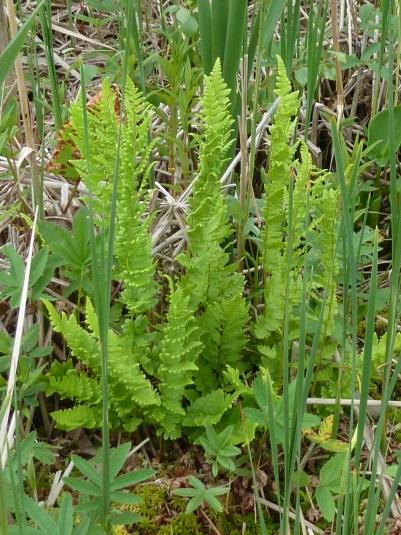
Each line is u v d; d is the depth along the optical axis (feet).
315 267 3.59
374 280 2.20
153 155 4.60
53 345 3.76
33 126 4.89
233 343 3.50
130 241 3.25
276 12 3.46
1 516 1.94
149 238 3.31
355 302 2.43
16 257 3.35
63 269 3.80
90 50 5.73
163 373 3.36
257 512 3.32
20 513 2.26
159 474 3.48
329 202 3.26
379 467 3.43
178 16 4.23
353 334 2.46
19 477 2.23
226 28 3.72
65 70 5.61
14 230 4.04
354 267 2.38
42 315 3.65
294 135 4.11
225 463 3.12
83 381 3.35
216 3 3.67
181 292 3.18
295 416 2.52
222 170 4.17
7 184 4.27
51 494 3.21
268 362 3.57
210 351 3.54
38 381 3.44
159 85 5.09
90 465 2.88
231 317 3.41
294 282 3.44
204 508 3.33
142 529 3.24
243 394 3.47
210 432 3.22
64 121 4.31
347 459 2.42
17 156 4.12
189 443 3.63
